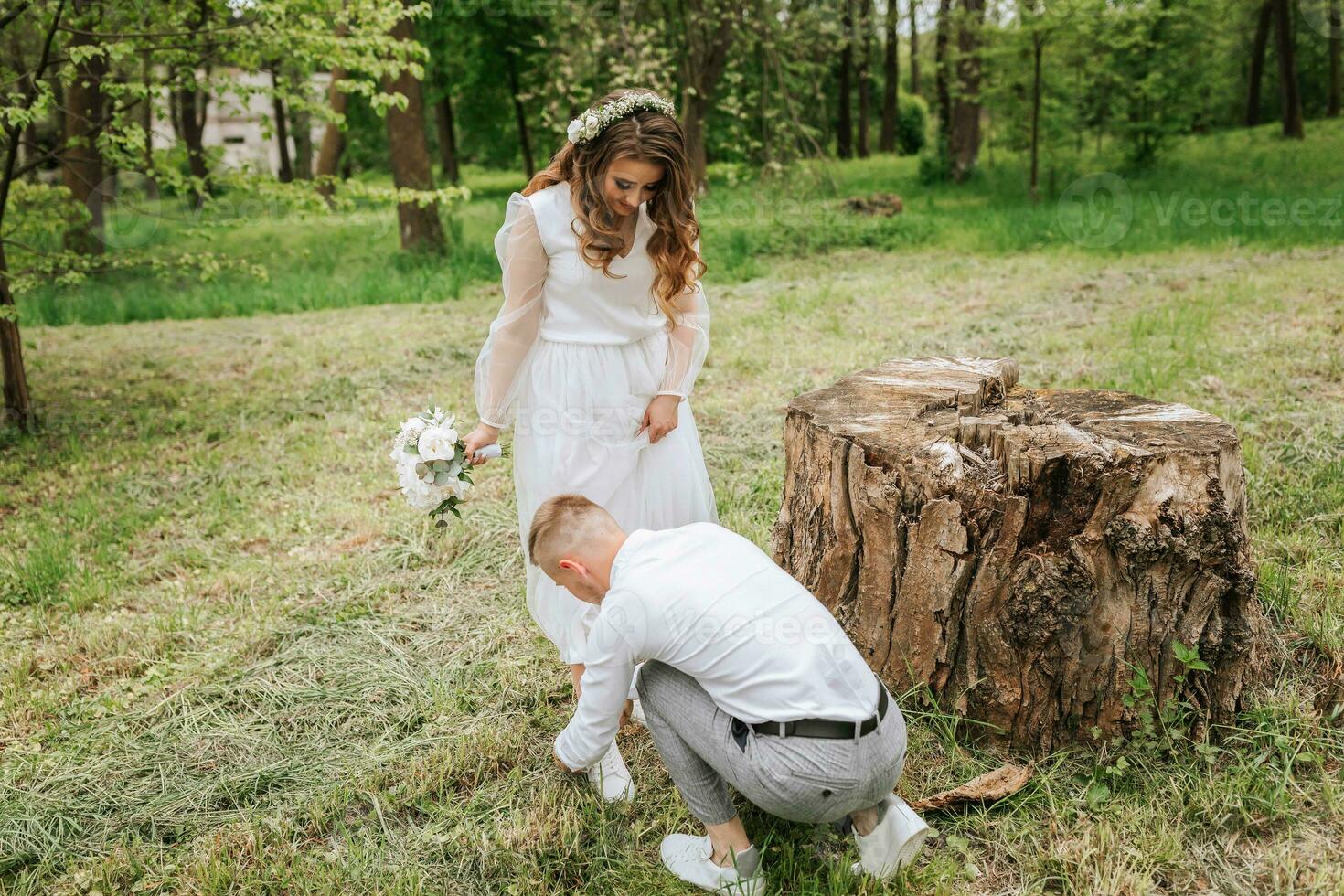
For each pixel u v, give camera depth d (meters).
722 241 12.64
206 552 4.60
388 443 5.87
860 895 2.28
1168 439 2.65
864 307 8.52
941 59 21.05
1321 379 5.41
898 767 2.18
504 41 20.22
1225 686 2.64
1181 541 2.50
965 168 19.59
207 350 8.68
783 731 2.07
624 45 12.20
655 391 2.75
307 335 9.09
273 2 6.30
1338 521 3.75
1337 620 3.09
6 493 5.45
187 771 3.01
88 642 3.79
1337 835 2.35
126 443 6.21
